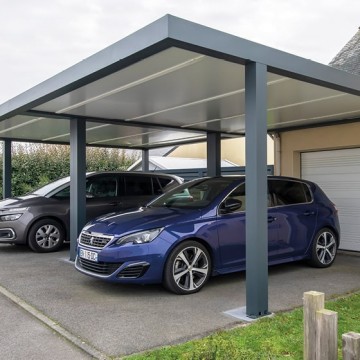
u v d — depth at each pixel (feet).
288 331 13.62
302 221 22.82
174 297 17.88
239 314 15.53
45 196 30.12
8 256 27.73
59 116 25.27
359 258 27.53
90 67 16.21
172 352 11.96
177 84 18.92
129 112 25.22
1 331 14.12
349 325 14.14
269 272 22.91
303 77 17.12
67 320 15.03
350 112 25.73
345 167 30.19
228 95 21.09
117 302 17.19
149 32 13.33
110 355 12.05
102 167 60.18
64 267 24.06
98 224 19.54
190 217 19.08
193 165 55.67
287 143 32.65
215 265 19.33
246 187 15.64
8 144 37.22
